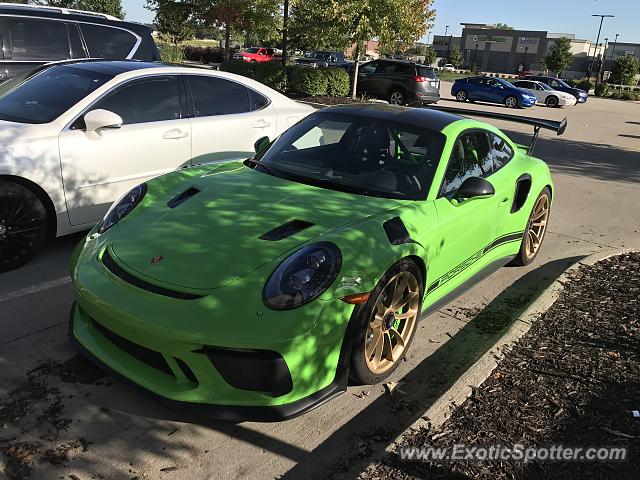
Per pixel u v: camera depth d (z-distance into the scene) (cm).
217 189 350
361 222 308
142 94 504
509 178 447
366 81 2102
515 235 479
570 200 813
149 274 274
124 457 254
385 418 295
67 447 257
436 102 2092
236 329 248
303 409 261
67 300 399
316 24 1853
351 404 305
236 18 2089
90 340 292
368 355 301
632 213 763
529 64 9981
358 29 1802
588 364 338
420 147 382
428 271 337
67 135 447
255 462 257
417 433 265
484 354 340
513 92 2669
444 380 336
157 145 504
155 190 362
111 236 317
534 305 412
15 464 244
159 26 2870
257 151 451
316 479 249
